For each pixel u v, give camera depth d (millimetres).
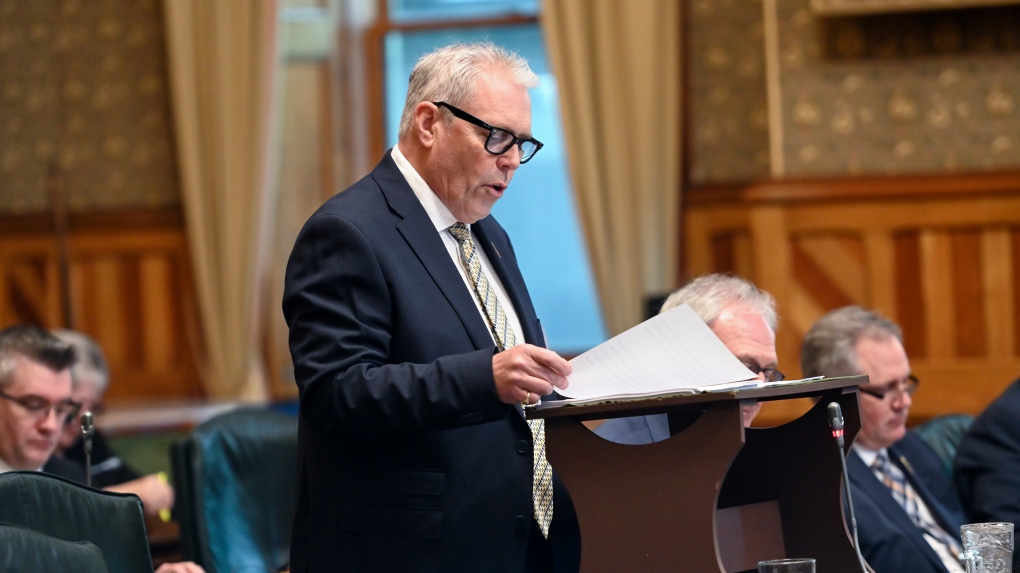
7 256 14219
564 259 13914
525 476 4520
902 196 11234
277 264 14195
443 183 4711
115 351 14172
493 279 5102
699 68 12906
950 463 7727
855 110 11453
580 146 12914
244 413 7324
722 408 3688
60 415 6207
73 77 14562
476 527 4387
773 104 11586
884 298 11273
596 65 12922
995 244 11070
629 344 3998
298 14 14273
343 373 4203
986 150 11242
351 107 14312
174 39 13750
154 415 12781
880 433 6555
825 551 4328
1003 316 11039
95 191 14453
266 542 7035
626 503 3863
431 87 4719
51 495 4777
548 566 4676
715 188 12320
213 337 13688
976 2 10836
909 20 11375
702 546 3711
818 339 6613
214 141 13641
